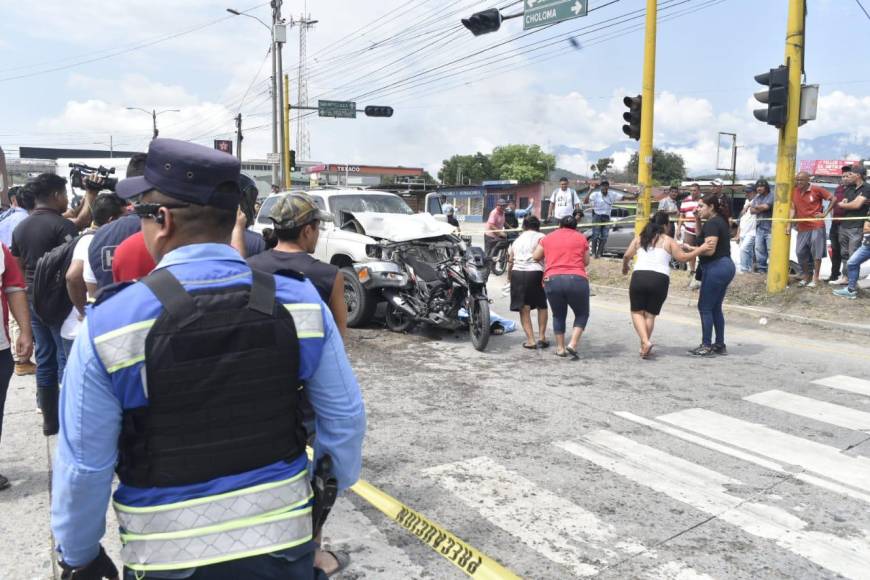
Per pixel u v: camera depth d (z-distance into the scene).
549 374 6.80
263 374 1.49
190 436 1.43
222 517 1.46
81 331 1.42
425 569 3.22
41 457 4.45
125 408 1.42
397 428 5.16
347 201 10.44
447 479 4.23
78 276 3.85
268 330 1.49
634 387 6.34
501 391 6.18
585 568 3.23
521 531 3.58
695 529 3.61
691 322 9.66
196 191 1.52
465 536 3.53
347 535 3.53
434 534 3.29
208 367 1.42
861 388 6.32
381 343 8.23
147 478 1.44
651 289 7.33
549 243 7.45
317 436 1.71
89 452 1.40
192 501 1.44
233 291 1.49
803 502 3.93
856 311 9.30
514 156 101.75
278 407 1.53
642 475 4.30
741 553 3.37
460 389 6.24
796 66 9.88
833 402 5.88
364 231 9.19
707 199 7.38
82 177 4.80
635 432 5.09
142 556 1.43
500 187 50.00
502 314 10.52
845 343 8.29
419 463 4.48
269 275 1.59
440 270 8.21
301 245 3.38
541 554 3.36
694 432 5.10
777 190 10.21
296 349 1.54
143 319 1.40
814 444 4.86
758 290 10.66
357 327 9.18
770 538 3.52
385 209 10.59
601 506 3.87
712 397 6.02
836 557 3.34
